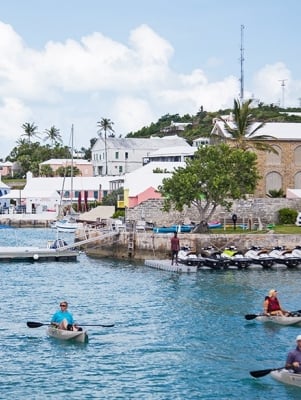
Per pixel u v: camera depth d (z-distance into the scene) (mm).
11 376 33781
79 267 76625
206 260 71875
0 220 154500
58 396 31094
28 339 40844
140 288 60312
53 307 51438
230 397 31078
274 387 32375
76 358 36906
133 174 133625
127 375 34062
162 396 31188
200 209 83375
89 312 49281
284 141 107375
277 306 45469
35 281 65562
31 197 164875
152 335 42000
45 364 35781
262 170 106625
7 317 47562
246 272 69875
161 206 95375
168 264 72875
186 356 37344
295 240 78688
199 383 32938
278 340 40750
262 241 78500
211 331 43000
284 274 68312
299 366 32719
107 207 127500
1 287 61656
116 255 85812
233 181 81688
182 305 51719
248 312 48906
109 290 59500
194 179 80562
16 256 81750
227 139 106250
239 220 92562
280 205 93688
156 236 80000
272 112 193375
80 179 168750
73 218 139875
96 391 31766
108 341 40469
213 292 57406
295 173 108062
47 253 82250
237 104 105062
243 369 35094
